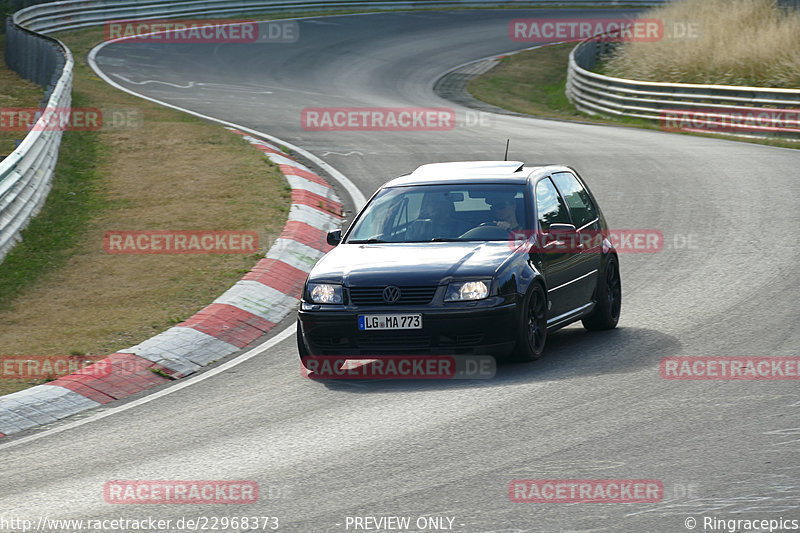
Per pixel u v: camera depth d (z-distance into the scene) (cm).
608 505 1945
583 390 2794
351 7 19088
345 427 2598
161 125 8425
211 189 6309
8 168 5181
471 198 3406
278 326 4022
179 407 2962
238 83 12281
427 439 2441
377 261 3156
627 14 19475
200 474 2303
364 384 3064
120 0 16088
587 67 13775
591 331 3666
